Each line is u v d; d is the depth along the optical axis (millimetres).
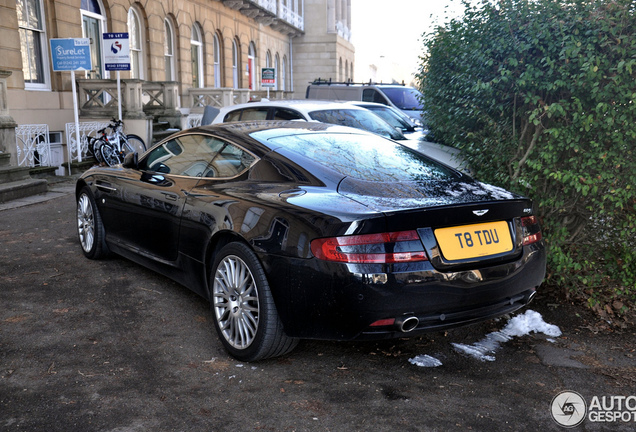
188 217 3943
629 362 3613
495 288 3232
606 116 4277
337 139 4152
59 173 13766
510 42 4656
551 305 4578
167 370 3350
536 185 4844
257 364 3457
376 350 3701
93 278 5016
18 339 3732
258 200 3451
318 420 2834
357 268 2932
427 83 7023
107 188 5086
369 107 10320
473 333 4023
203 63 25547
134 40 19078
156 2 19969
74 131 13281
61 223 7301
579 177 4352
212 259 3830
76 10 14523
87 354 3533
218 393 3092
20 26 12930
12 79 12336
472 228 3230
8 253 5812
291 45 41719
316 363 3492
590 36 4359
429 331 3146
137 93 14766
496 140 5176
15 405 2922
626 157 4355
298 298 3109
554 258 4551
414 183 3543
